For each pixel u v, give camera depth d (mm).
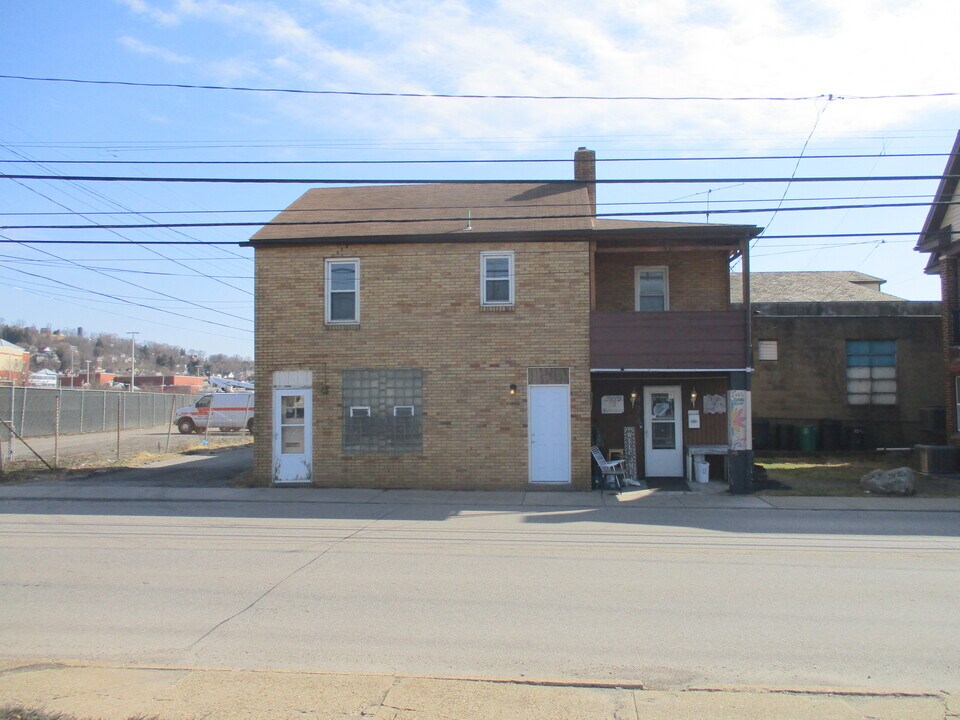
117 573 9156
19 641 6609
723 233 17328
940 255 22281
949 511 14836
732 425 17281
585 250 17609
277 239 18000
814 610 7586
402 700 5160
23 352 75875
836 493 16906
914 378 26141
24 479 19594
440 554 10367
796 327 26469
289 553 10414
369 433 17906
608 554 10383
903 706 5148
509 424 17625
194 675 5625
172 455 26062
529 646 6492
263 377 18172
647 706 5113
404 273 17984
